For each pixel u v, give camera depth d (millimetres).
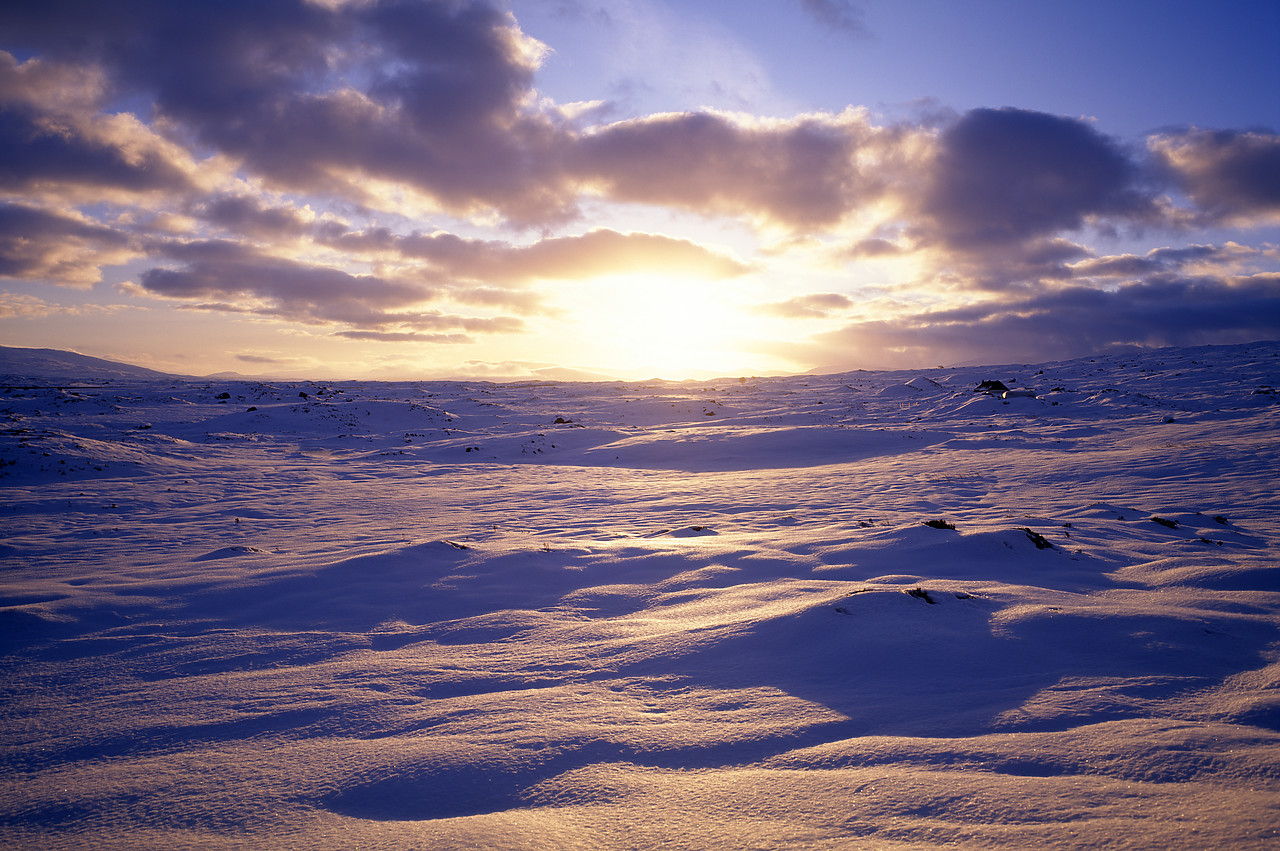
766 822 2414
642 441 32344
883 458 25719
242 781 3074
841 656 4395
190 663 5074
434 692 4246
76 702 4340
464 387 78875
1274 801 2297
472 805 2734
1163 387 43906
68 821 2820
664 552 8586
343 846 2422
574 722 3547
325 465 26047
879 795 2551
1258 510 12117
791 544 8844
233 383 73438
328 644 5469
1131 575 6867
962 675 4020
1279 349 61156
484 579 7586
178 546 10648
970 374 67500
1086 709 3414
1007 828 2229
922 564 7344
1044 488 16172
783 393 61688
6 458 20234
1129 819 2225
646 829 2422
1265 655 4191
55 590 7254
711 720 3516
